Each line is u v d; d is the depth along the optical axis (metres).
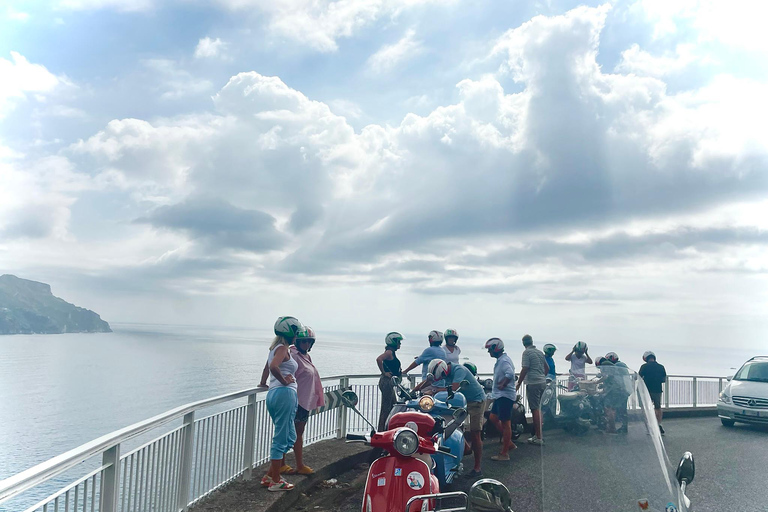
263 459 7.97
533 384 11.44
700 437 13.92
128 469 4.52
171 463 5.39
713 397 19.83
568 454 3.39
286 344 7.08
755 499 8.09
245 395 7.16
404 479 4.84
